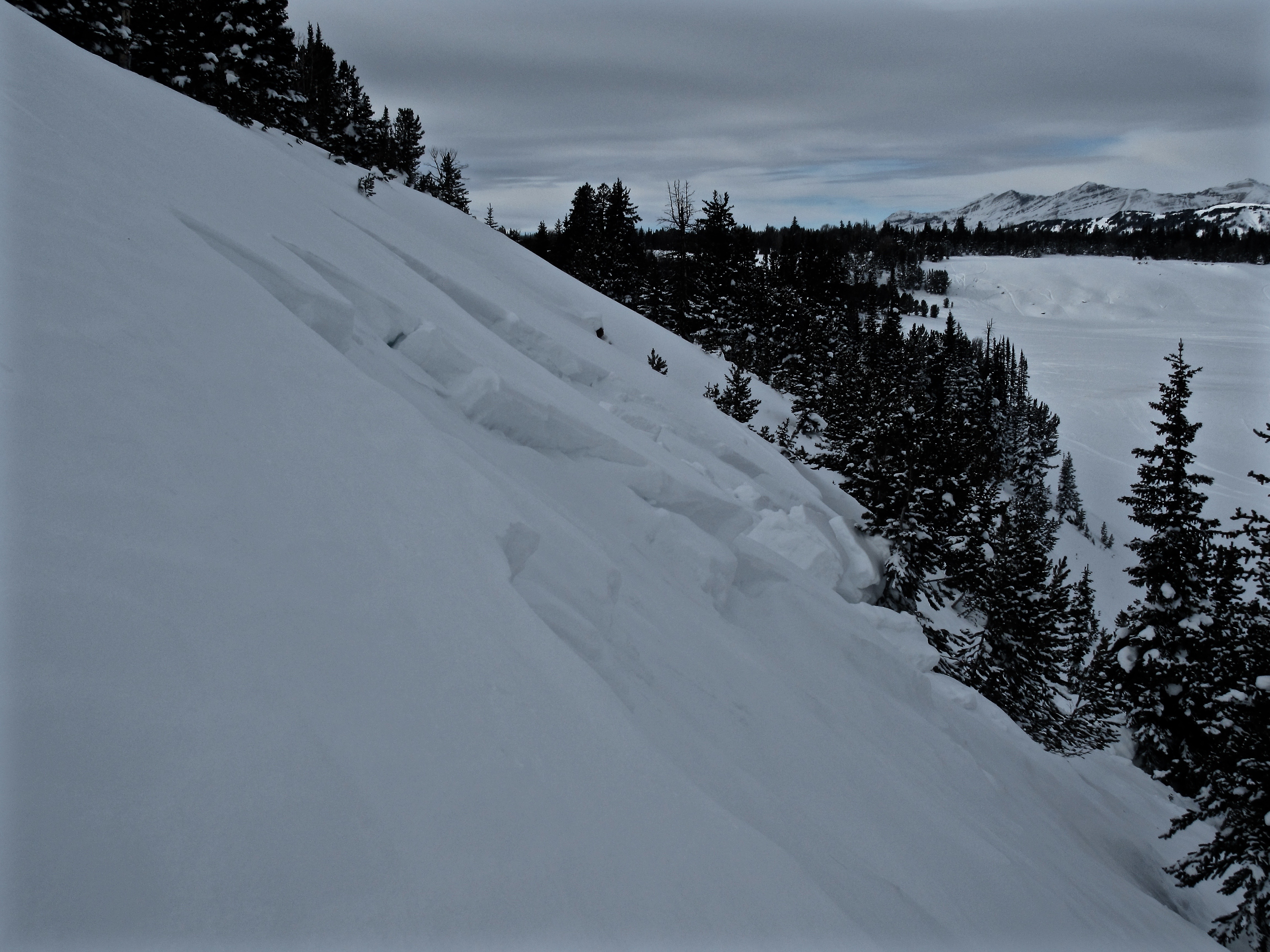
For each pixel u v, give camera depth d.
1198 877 13.30
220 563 2.83
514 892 2.35
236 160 13.45
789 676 8.85
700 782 4.23
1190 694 21.59
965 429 47.22
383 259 13.40
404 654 3.07
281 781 2.17
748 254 64.25
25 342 3.18
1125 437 118.81
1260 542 15.02
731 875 3.16
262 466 3.62
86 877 1.62
